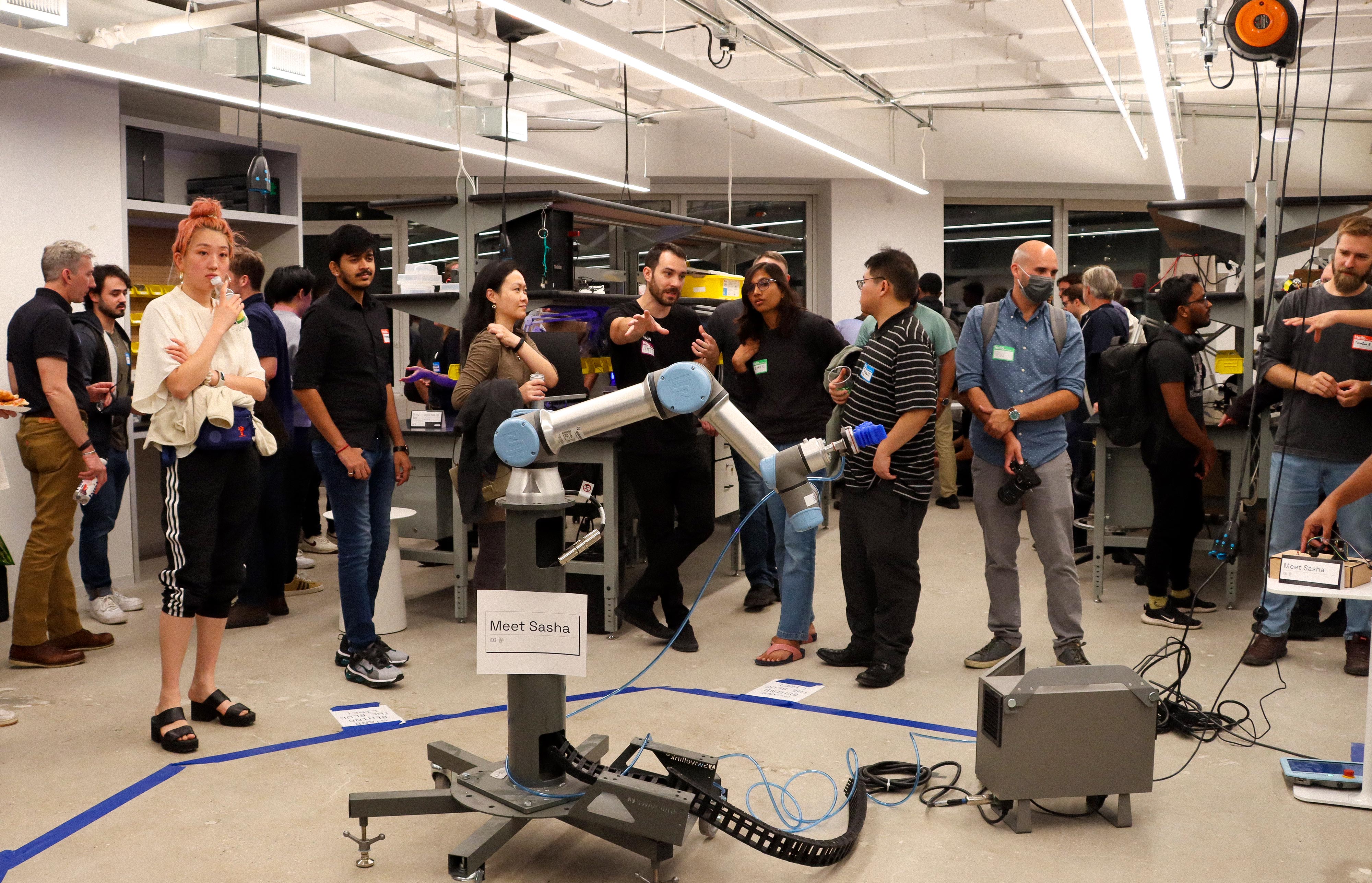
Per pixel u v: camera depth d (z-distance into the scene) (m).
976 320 3.54
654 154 8.95
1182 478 4.08
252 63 5.20
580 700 3.28
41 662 3.63
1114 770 2.35
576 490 4.23
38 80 4.56
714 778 2.40
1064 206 9.98
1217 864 2.20
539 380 3.53
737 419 1.94
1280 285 6.05
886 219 9.41
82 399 3.79
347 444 3.38
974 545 5.92
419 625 4.26
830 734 2.96
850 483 3.45
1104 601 4.61
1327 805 2.49
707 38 6.79
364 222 9.04
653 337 3.99
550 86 7.62
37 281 4.59
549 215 4.51
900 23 6.27
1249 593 4.69
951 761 2.76
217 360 2.89
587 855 2.26
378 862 2.20
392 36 6.02
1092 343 5.04
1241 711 3.16
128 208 5.08
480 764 2.35
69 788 2.60
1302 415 3.58
